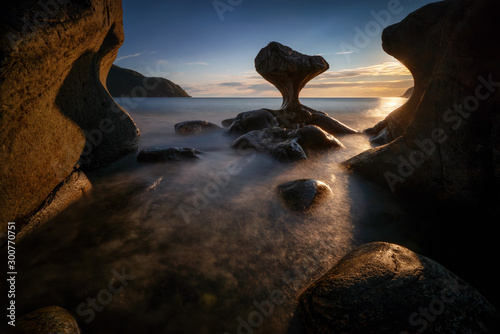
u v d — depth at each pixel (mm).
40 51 2373
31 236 2797
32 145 2830
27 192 2758
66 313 1811
